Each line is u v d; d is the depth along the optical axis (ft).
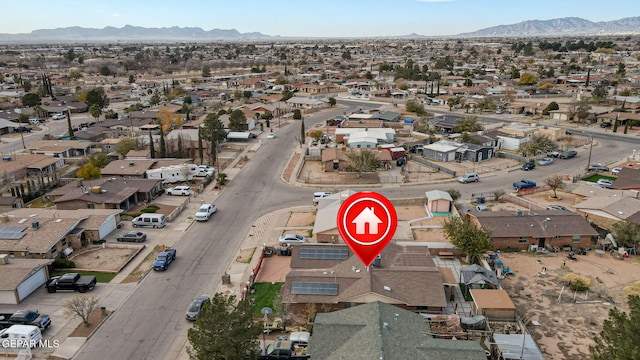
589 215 201.05
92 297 135.13
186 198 238.27
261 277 157.48
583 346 120.06
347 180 268.41
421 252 153.79
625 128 381.81
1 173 259.39
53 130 416.26
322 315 119.85
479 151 306.35
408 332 110.11
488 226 179.73
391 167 296.30
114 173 262.06
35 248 164.14
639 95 528.22
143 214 202.80
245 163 309.42
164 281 155.63
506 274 158.40
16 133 404.16
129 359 117.08
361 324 111.65
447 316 124.16
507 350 111.55
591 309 137.39
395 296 127.34
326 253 151.43
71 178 265.54
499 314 125.70
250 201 236.22
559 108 474.90
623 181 239.30
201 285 152.76
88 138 359.66
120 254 175.52
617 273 159.12
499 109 490.90
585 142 353.92
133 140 328.08
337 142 357.00
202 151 311.06
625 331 91.09
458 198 231.50
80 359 116.78
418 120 430.61
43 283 153.28
